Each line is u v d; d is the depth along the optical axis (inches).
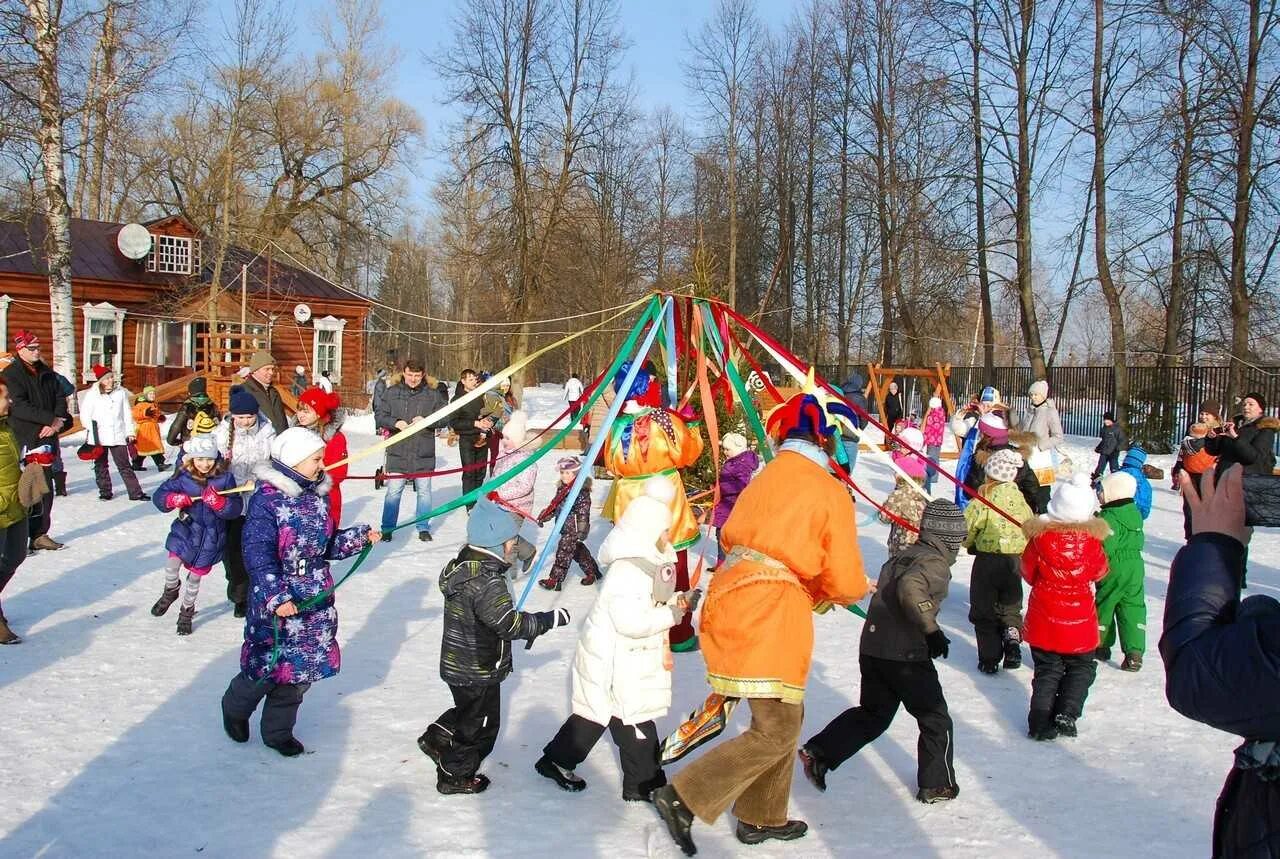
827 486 162.7
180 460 280.2
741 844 160.9
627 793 175.9
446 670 175.9
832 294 1678.2
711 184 1674.5
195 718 209.6
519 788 180.4
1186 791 183.9
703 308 272.2
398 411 418.6
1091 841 161.9
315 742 199.5
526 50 1300.4
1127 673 261.9
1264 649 81.5
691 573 358.0
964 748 206.1
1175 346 1001.5
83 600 304.2
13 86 745.0
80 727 201.5
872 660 180.2
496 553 178.5
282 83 1391.5
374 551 396.8
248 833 158.6
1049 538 209.6
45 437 374.3
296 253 1443.2
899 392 1302.9
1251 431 406.0
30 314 1095.6
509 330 1358.3
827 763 181.2
